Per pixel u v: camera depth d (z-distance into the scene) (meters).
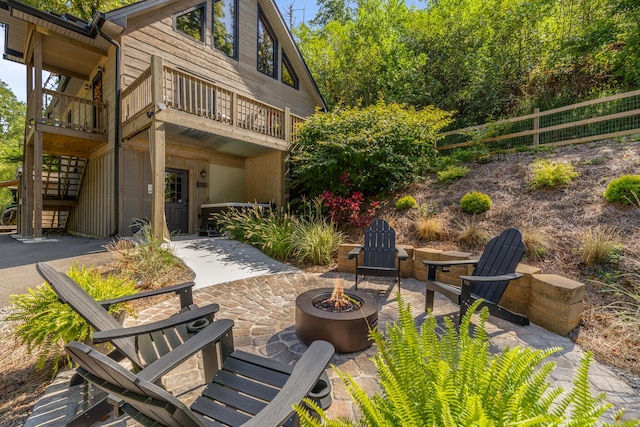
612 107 7.02
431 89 12.31
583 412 0.88
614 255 3.19
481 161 7.04
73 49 7.79
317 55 16.44
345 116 7.57
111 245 5.59
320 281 4.31
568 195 4.61
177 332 2.03
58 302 2.16
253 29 10.02
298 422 1.21
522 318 2.66
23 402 1.82
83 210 9.56
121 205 7.23
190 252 5.66
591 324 2.63
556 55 9.33
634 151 5.04
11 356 2.32
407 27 14.03
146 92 6.13
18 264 4.80
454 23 12.26
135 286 3.83
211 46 8.78
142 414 1.18
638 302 2.63
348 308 2.59
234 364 1.62
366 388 1.93
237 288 3.97
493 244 3.14
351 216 6.37
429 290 3.14
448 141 10.22
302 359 1.34
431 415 0.95
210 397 1.44
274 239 5.71
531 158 6.33
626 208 3.85
